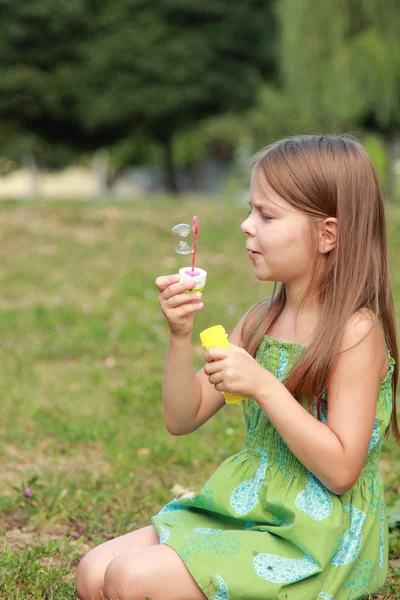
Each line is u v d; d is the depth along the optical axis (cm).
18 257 1123
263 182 287
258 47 2470
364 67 1975
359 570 285
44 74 2383
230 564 264
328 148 289
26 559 335
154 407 576
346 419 271
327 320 281
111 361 707
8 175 4700
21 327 820
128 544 293
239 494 290
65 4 2311
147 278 1037
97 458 491
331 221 284
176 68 2423
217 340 273
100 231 1275
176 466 467
